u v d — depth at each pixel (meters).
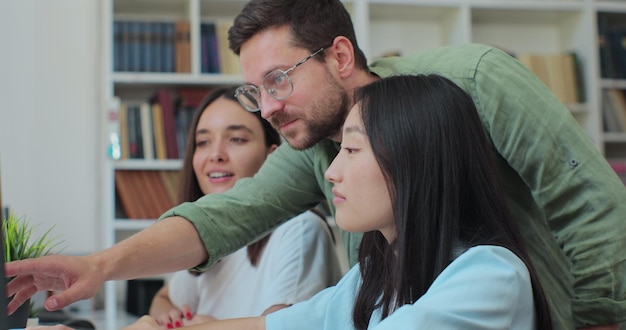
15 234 1.49
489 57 1.50
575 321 1.44
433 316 1.03
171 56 3.68
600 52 4.01
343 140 1.22
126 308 3.60
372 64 1.67
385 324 1.05
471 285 1.06
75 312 3.59
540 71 3.94
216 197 1.70
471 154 1.19
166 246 1.54
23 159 3.80
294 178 1.76
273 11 1.54
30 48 3.83
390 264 1.26
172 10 3.90
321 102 1.55
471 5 3.87
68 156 3.84
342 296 1.38
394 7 3.88
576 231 1.43
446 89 1.20
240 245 1.69
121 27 3.65
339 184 1.21
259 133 2.15
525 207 1.54
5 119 3.79
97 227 3.84
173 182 3.67
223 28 3.75
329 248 1.94
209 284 2.07
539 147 1.44
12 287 1.34
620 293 1.40
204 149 2.16
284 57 1.53
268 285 1.87
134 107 3.64
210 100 2.18
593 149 1.46
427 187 1.15
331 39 1.55
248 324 1.42
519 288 1.09
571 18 4.07
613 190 1.43
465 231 1.18
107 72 3.60
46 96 3.84
